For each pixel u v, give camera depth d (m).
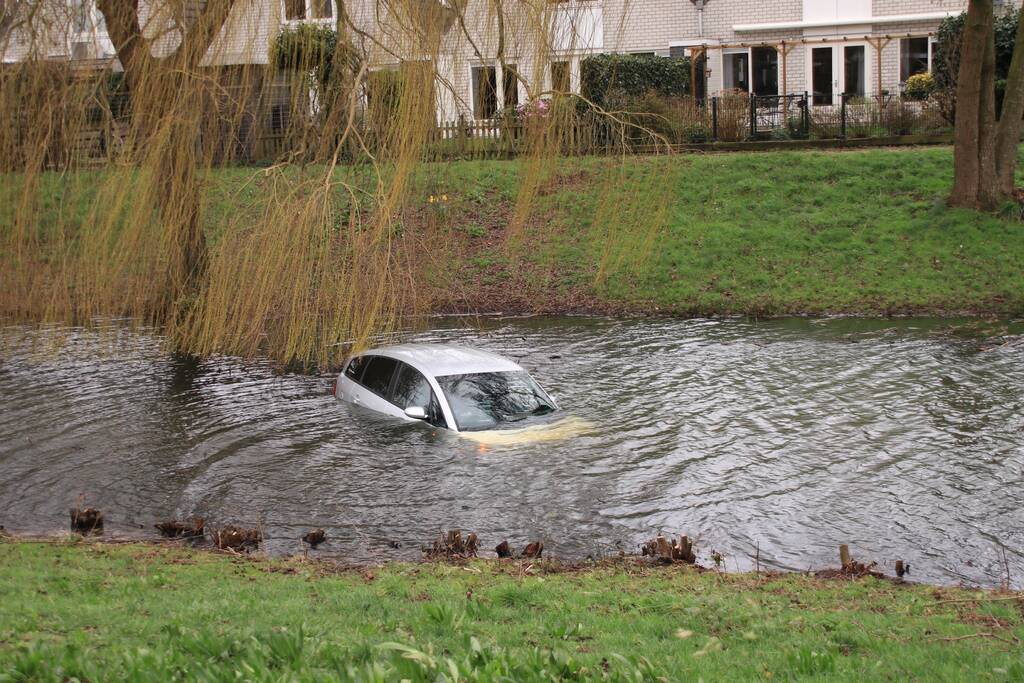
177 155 11.36
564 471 12.23
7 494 11.91
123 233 11.54
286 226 10.88
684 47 37.16
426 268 12.46
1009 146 27.34
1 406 15.91
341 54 11.45
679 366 18.33
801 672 6.24
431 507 11.23
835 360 18.56
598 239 14.30
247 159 11.80
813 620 7.61
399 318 11.80
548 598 8.18
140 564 9.22
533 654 6.00
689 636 7.09
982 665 6.46
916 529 10.49
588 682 5.61
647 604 8.02
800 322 22.86
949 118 31.59
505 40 12.41
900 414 14.68
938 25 36.09
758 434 13.78
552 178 13.12
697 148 32.56
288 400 15.91
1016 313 22.77
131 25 11.82
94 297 11.95
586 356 19.48
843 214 27.84
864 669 6.31
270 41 11.47
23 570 8.70
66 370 18.33
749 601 8.18
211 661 5.70
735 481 11.96
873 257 25.86
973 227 26.22
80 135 12.20
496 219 28.45
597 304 24.97
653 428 14.03
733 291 25.06
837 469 12.33
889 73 37.34
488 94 12.63
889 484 11.77
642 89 33.31
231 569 9.18
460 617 7.27
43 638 6.38
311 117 11.52
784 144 32.44
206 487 12.02
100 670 5.55
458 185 12.91
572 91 12.73
